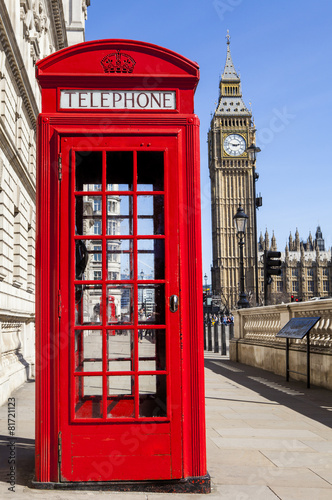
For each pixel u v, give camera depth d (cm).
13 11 1389
